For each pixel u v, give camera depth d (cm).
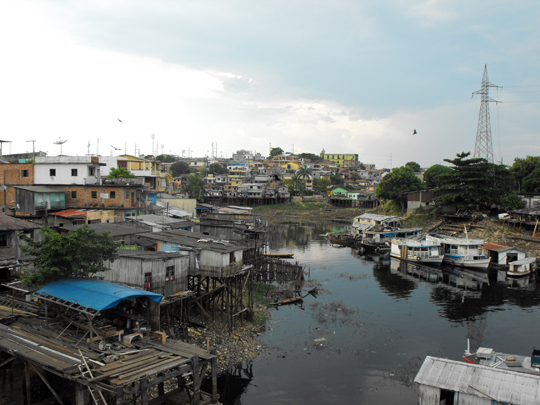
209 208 8712
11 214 4491
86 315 2092
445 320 3862
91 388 1783
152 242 3691
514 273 5753
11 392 2053
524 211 7644
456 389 1847
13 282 2683
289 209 14488
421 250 6612
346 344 3247
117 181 5516
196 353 2050
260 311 3916
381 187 11000
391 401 2444
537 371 2197
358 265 6544
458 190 8744
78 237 2369
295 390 2550
